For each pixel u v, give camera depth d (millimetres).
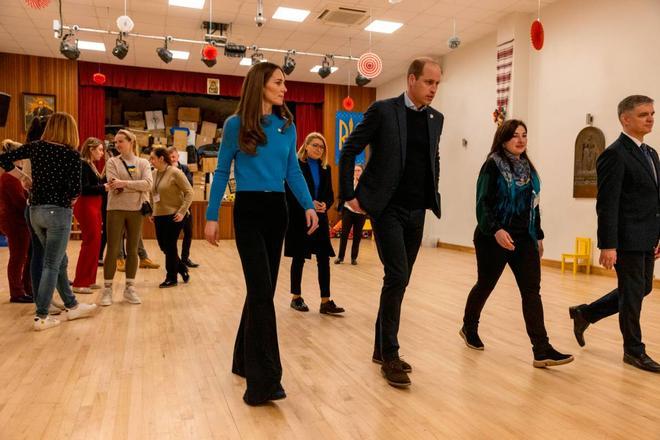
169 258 4969
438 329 3455
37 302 3328
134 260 4223
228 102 12789
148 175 4184
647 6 5977
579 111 6930
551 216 7355
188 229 6336
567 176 7090
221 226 11125
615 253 2605
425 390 2318
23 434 1836
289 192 3885
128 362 2680
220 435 1846
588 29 6793
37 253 3469
